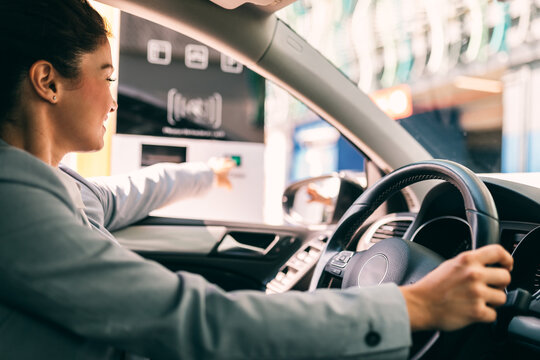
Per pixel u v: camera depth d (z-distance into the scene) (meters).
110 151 1.91
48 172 0.53
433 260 0.74
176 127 2.00
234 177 2.06
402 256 0.77
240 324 0.49
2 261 0.46
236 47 1.18
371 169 1.44
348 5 3.38
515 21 3.24
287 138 4.71
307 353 0.49
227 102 2.05
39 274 0.46
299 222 1.60
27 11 0.58
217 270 1.48
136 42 1.95
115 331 0.48
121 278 0.48
